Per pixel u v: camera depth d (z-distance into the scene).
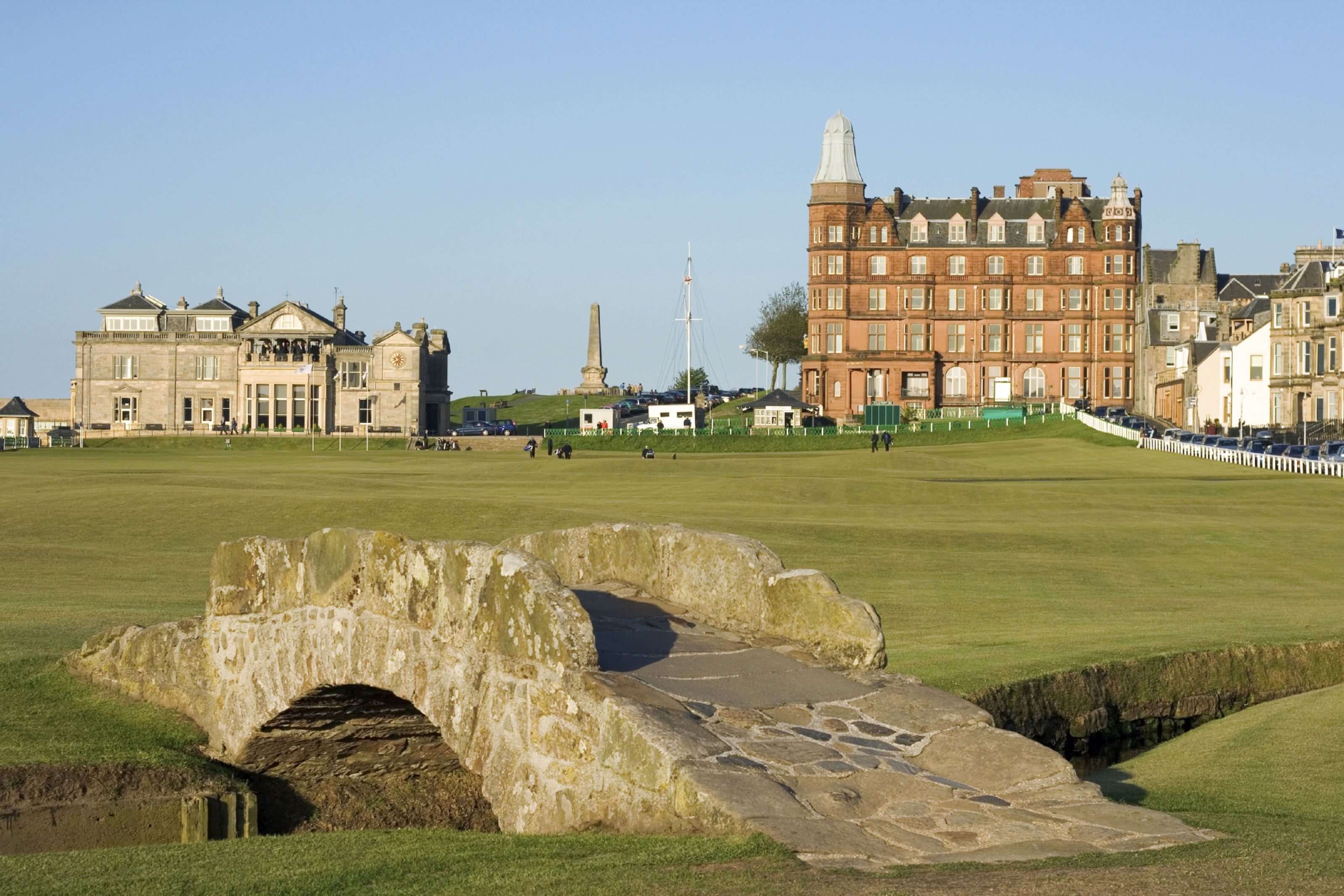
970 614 34.09
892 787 13.11
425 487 78.50
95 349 183.38
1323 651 27.09
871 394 177.88
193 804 18.16
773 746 13.56
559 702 13.91
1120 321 175.38
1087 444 121.38
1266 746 20.14
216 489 71.44
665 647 16.22
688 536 18.03
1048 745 22.80
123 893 12.72
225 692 19.42
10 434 196.88
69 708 20.95
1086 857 11.84
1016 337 177.25
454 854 13.05
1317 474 84.19
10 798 17.62
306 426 170.50
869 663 15.92
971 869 11.41
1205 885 10.93
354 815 19.33
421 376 174.12
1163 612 34.09
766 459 112.56
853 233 178.00
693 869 11.33
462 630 15.23
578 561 19.61
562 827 13.80
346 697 17.88
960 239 177.75
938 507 68.50
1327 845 12.52
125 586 38.97
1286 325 123.44
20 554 47.56
